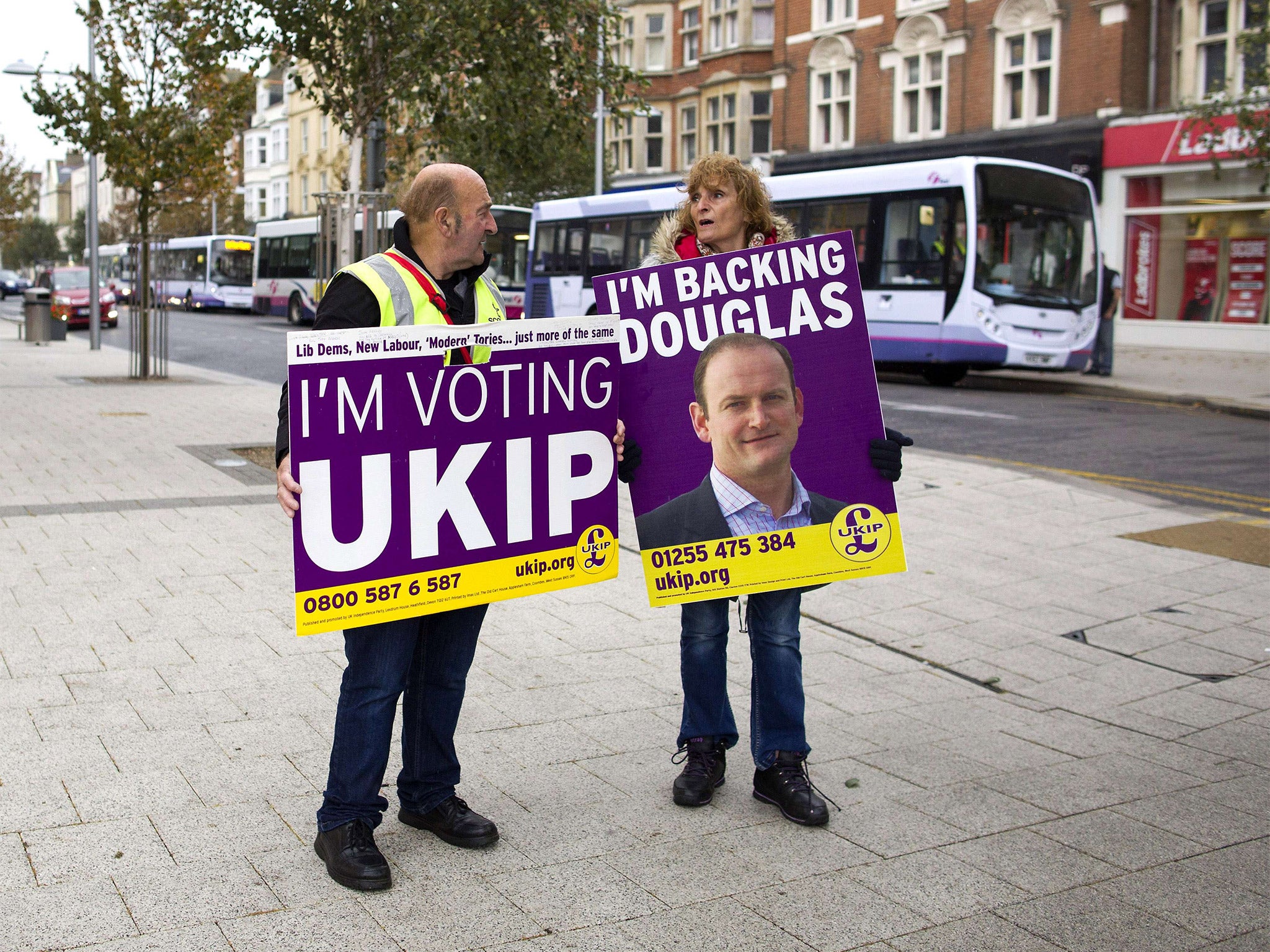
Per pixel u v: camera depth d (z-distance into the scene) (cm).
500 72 1046
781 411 362
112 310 3803
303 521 310
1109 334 1977
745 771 409
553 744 423
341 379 310
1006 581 669
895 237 1867
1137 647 561
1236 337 2355
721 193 371
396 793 376
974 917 312
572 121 1132
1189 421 1451
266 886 315
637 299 359
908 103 2934
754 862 339
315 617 313
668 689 482
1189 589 654
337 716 336
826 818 363
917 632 581
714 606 376
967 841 357
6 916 295
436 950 288
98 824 346
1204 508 909
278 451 314
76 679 465
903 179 1858
